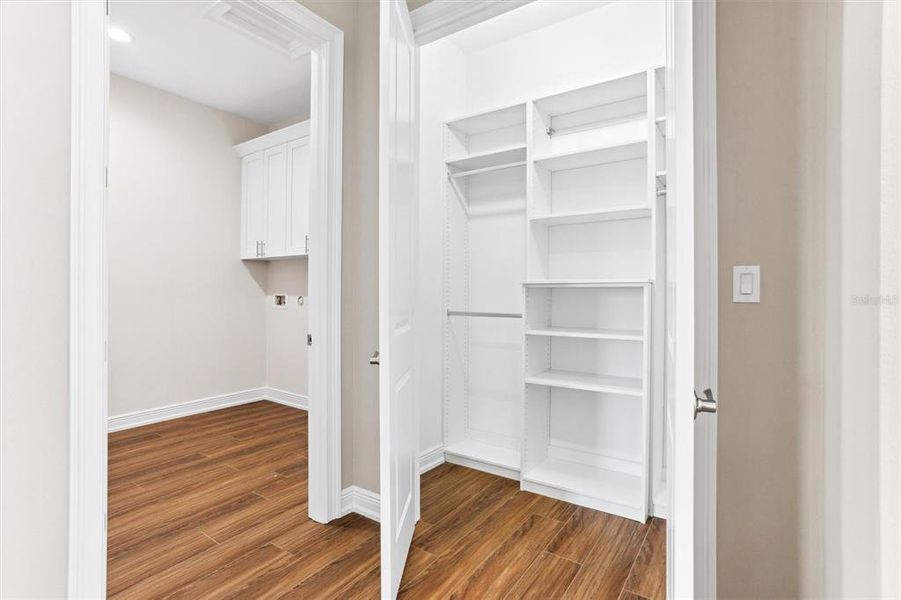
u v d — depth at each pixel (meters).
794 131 1.17
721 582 1.26
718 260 1.26
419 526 2.07
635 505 2.14
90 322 1.19
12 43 1.08
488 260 3.07
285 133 3.96
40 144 1.12
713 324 1.25
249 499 2.35
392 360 1.51
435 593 1.60
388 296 1.48
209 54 3.22
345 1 2.14
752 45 1.22
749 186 1.23
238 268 4.40
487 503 2.32
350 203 2.19
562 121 2.78
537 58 2.84
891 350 0.65
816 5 1.09
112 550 1.86
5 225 1.08
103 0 1.22
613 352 2.60
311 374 2.13
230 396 4.32
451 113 3.01
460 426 3.09
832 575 0.96
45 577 1.13
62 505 1.15
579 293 2.72
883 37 0.69
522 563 1.79
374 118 2.12
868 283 0.75
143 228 3.73
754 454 1.22
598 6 2.60
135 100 3.67
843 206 0.90
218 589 1.62
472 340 3.14
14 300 1.09
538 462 2.66
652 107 2.20
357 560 1.80
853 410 0.82
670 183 1.23
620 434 2.56
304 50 2.75
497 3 1.78
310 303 2.13
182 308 3.97
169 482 2.57
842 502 0.88
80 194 1.18
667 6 1.33
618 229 2.59
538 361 2.67
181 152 3.97
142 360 3.72
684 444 0.81
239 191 4.41
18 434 1.09
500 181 3.02
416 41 2.03
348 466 2.19
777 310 1.19
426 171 2.79
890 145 0.66
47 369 1.13
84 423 1.18
